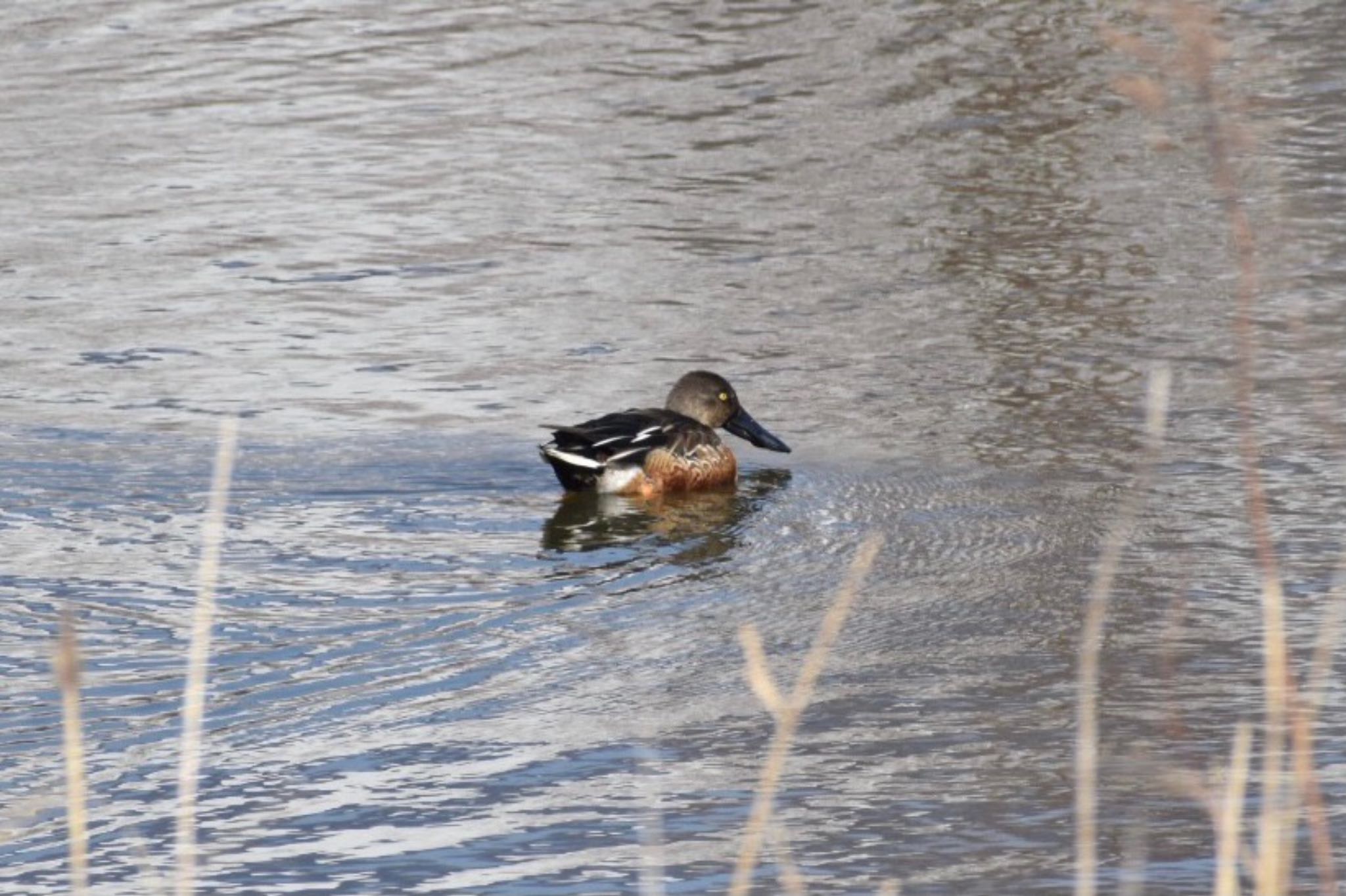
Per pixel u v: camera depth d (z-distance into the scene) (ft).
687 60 90.68
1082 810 23.13
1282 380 54.90
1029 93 84.38
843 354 58.34
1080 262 65.62
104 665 37.01
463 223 70.85
